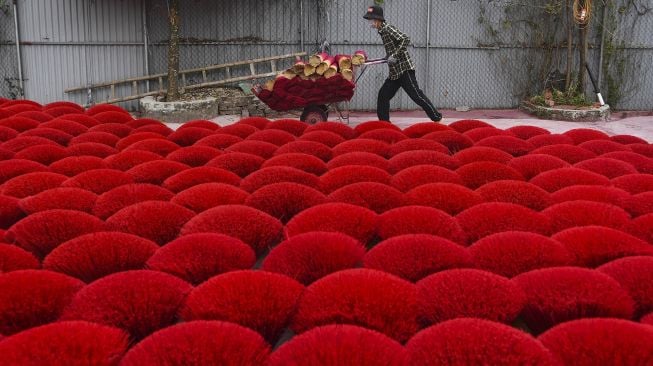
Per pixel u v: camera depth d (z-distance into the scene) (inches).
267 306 56.7
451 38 418.6
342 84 302.2
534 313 59.4
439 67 422.0
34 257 70.6
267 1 401.7
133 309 57.1
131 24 392.2
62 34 385.4
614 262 65.7
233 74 411.5
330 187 97.9
